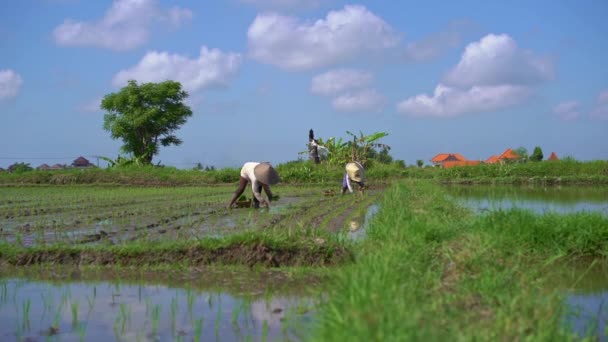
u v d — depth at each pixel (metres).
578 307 5.30
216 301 6.00
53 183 32.25
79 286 6.77
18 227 11.52
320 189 25.92
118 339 4.81
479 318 4.25
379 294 4.04
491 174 32.53
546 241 7.58
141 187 29.92
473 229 7.48
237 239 7.93
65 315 5.55
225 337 4.80
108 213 14.41
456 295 4.75
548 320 4.18
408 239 6.71
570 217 8.24
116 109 53.47
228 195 21.44
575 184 29.55
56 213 14.67
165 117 52.97
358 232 10.27
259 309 5.64
